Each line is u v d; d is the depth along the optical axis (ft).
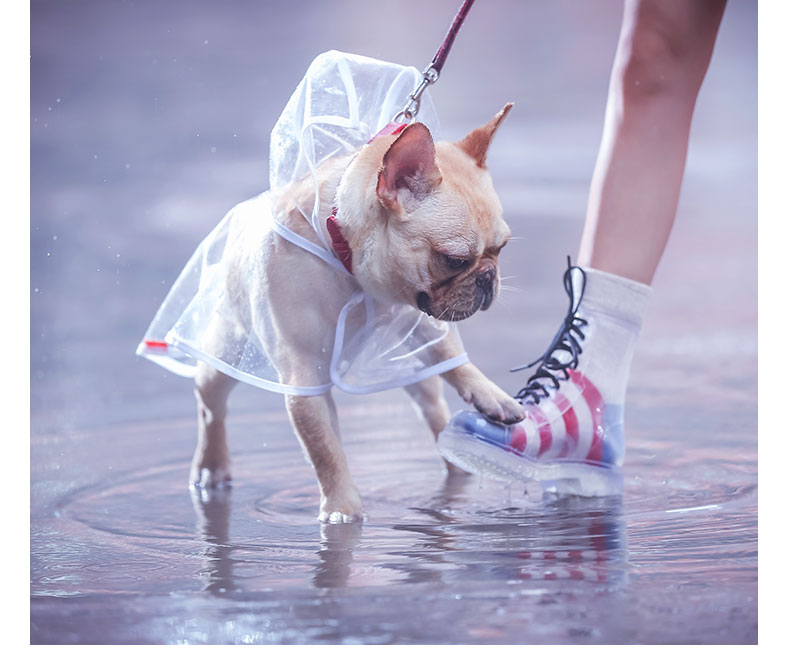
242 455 21.52
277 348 16.69
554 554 13.93
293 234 15.99
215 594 12.69
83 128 61.31
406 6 97.09
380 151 15.76
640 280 18.81
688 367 27.61
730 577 12.66
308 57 76.13
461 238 15.17
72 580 13.51
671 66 18.56
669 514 15.97
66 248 41.68
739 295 35.99
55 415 24.64
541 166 56.95
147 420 24.27
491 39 86.12
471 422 17.48
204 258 18.42
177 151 57.31
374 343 17.03
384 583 12.82
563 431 17.92
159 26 87.71
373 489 18.54
